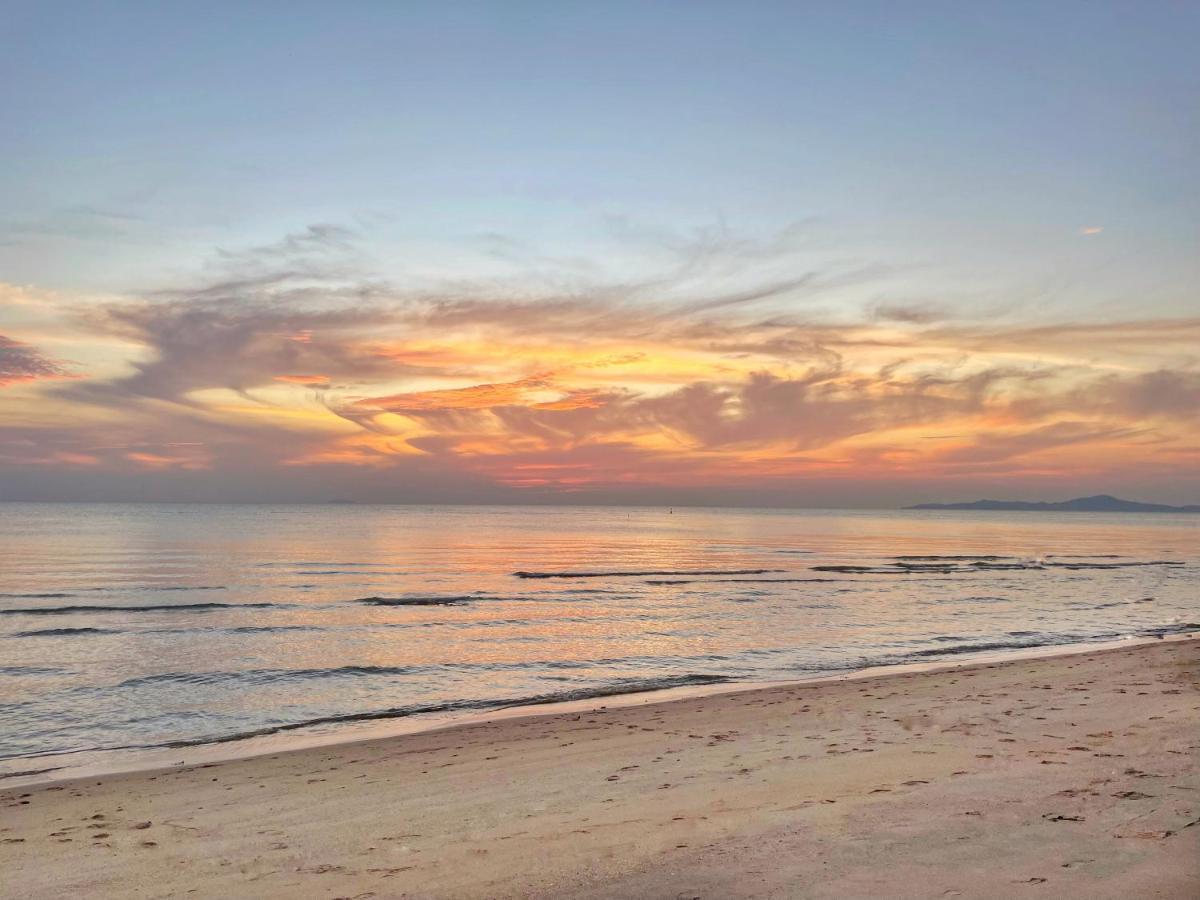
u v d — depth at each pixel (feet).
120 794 35.29
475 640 99.25
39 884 22.41
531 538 435.94
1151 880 17.25
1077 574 209.67
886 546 372.79
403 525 634.02
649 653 88.17
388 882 20.56
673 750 37.17
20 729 55.72
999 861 18.85
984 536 508.94
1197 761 28.48
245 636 102.89
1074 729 35.91
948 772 28.71
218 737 52.60
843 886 17.78
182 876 22.44
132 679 73.82
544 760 37.01
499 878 20.08
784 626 110.63
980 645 90.38
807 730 40.24
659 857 20.74
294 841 25.41
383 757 40.93
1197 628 104.32
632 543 387.34
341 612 128.67
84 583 176.24
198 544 332.39
